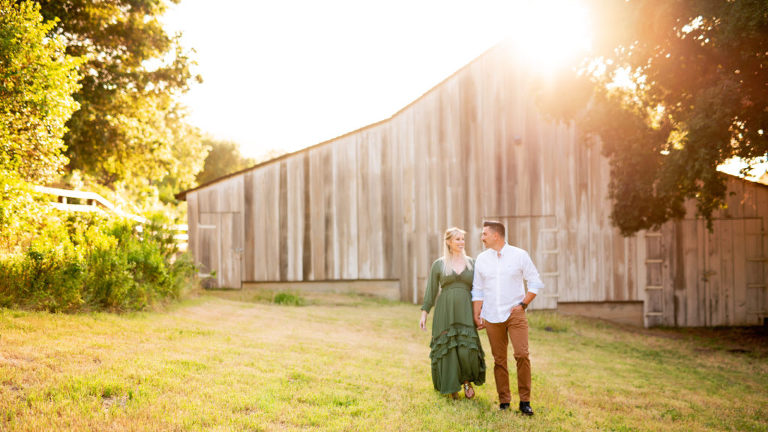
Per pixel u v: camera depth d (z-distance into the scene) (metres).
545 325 11.18
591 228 13.47
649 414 5.09
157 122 20.11
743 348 10.51
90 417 3.25
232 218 13.55
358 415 3.94
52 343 4.73
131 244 8.25
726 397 6.29
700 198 9.13
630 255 13.43
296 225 13.62
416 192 13.68
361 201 13.69
